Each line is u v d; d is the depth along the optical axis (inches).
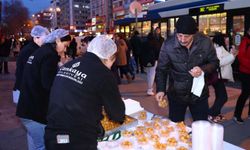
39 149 120.3
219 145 66.6
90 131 73.9
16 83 144.3
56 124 74.3
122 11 1647.4
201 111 120.8
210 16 402.3
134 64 456.4
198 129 64.9
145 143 82.0
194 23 104.7
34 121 116.6
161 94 120.9
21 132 189.6
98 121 76.5
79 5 4621.1
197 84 115.2
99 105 75.3
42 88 112.9
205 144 64.9
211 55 116.1
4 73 510.6
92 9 3034.0
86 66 75.0
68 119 73.1
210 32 399.9
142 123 99.3
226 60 191.2
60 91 75.3
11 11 2123.5
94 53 76.9
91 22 2101.4
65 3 4677.7
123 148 79.7
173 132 91.4
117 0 1731.1
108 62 79.2
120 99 78.6
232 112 226.2
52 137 74.3
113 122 85.3
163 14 491.8
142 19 551.5
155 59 286.4
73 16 4539.9
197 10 422.3
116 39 368.5
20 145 169.2
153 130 91.2
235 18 365.4
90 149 73.7
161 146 78.3
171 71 120.7
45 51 110.9
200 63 115.6
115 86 76.4
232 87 322.7
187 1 441.7
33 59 113.0
